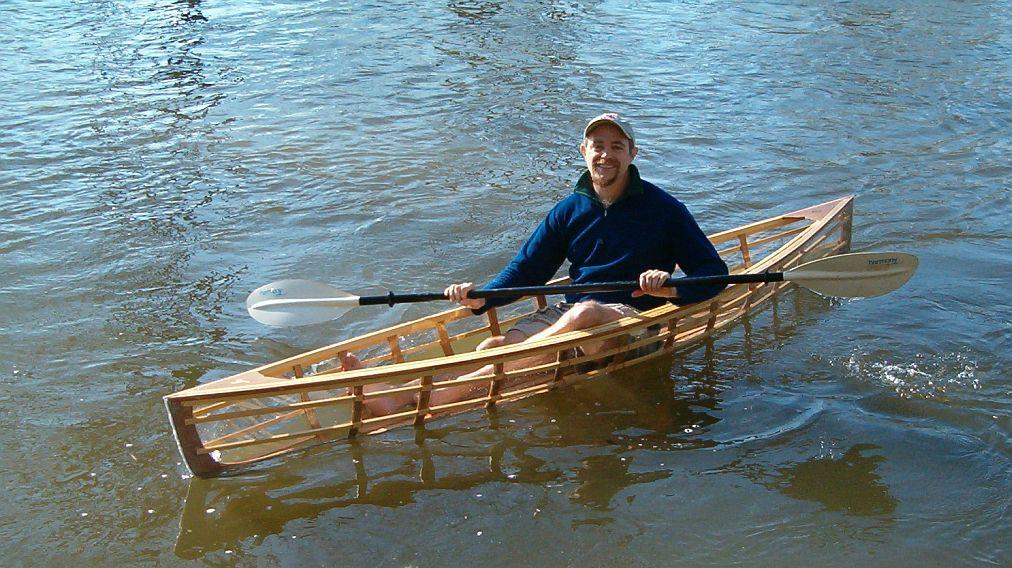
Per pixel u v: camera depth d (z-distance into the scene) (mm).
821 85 10672
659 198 4785
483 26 13305
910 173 8094
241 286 6105
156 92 10344
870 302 5727
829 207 6336
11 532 3785
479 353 4465
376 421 4414
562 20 13664
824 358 5090
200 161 8367
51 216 7168
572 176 8078
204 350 5281
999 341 5188
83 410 4660
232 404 4473
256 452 4293
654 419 4562
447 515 3873
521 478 4109
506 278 4945
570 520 3828
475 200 7531
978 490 3941
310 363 4625
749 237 6793
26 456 4285
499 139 8984
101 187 7762
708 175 8086
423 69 11266
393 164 8312
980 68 11281
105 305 5824
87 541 3742
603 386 4871
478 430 4480
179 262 6438
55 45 12156
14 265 6336
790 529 3742
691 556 3609
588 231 4875
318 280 6191
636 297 4895
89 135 8984
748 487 4016
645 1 14883
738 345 5281
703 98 10219
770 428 4457
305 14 13883
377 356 5141
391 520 3848
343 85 10633
